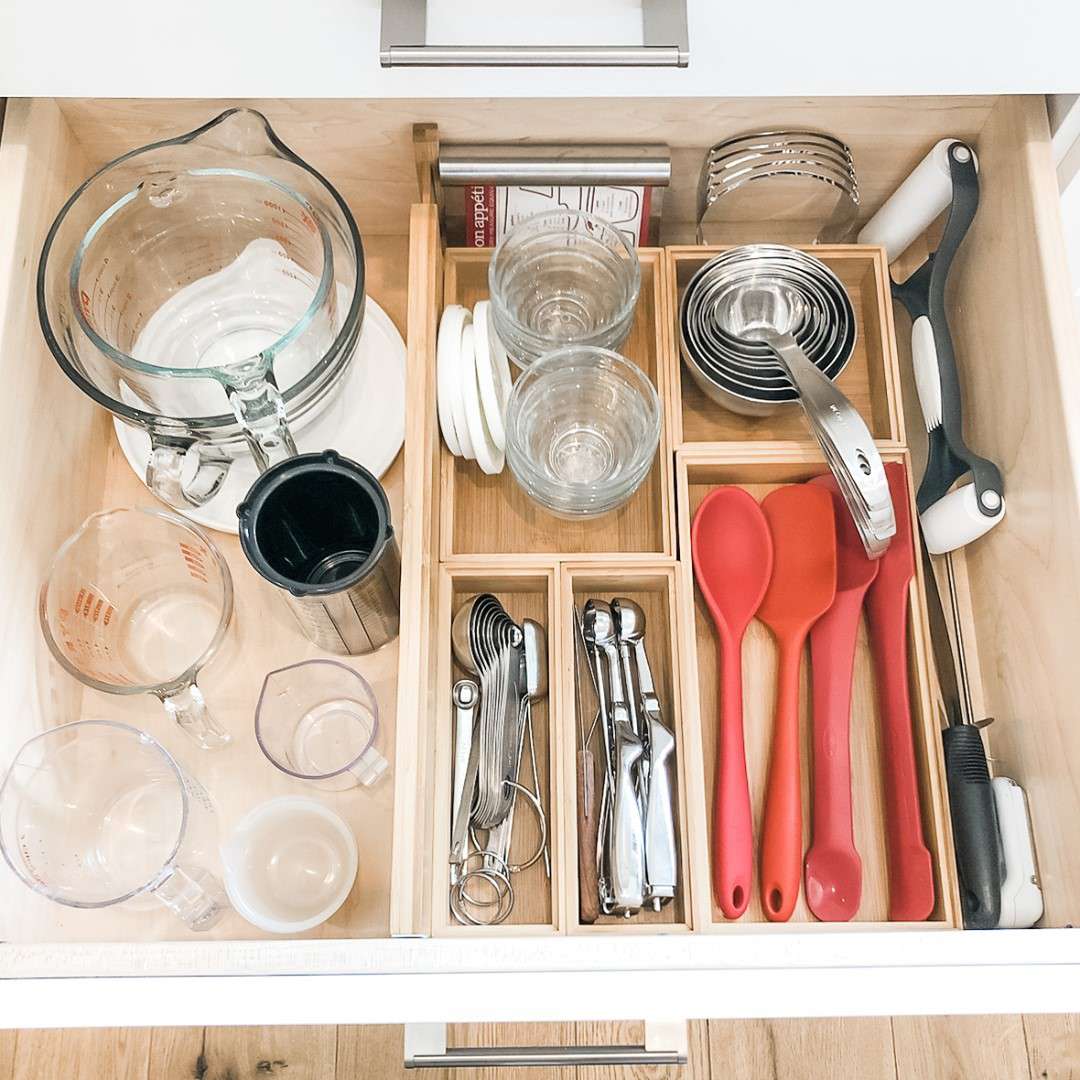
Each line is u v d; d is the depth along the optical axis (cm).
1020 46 57
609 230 72
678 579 69
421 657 61
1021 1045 104
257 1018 50
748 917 66
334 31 56
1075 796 61
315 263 71
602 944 51
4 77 60
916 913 63
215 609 72
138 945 51
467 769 69
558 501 67
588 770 68
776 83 60
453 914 66
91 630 70
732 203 75
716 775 68
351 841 65
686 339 72
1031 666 66
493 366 70
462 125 70
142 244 71
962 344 75
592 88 60
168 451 64
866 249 75
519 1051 76
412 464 64
